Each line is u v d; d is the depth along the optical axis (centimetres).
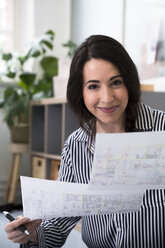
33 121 355
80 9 395
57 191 95
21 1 421
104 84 97
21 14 423
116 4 330
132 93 102
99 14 359
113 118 100
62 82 308
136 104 105
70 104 111
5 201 382
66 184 95
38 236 105
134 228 109
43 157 347
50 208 96
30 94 368
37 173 338
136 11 304
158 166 91
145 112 111
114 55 96
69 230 116
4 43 423
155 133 87
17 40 425
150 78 286
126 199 97
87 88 100
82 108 113
